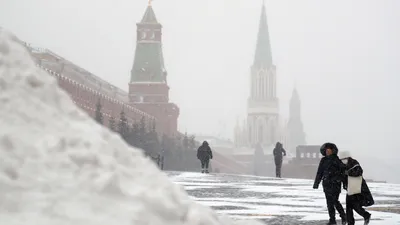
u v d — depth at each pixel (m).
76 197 8.38
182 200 9.62
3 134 8.72
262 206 38.62
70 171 8.84
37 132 9.26
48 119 9.71
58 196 8.24
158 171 10.47
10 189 8.01
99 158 9.30
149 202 8.98
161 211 8.98
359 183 26.55
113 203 8.60
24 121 9.31
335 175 27.91
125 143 10.77
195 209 9.42
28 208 7.87
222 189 56.34
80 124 10.27
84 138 9.67
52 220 7.79
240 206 38.19
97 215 8.20
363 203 26.67
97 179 8.86
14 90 9.73
